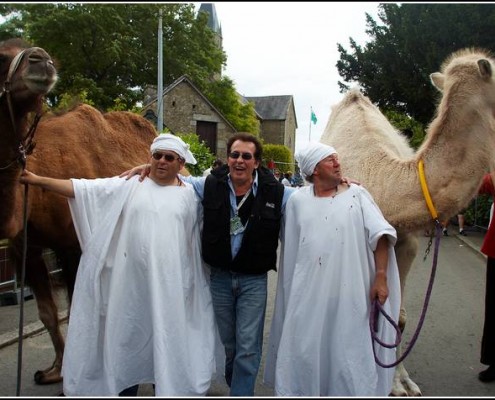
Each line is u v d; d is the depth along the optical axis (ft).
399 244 13.30
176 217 11.02
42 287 14.12
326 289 10.65
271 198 11.16
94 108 15.72
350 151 14.71
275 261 11.35
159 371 10.36
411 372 15.26
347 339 10.58
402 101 62.80
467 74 12.12
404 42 58.70
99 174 14.65
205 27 107.04
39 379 14.20
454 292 25.21
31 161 13.24
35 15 85.20
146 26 94.68
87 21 84.17
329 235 10.69
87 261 11.03
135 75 96.68
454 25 52.70
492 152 12.03
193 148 45.57
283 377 10.83
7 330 18.69
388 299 11.03
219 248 11.06
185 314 11.06
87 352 10.89
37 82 10.02
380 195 12.68
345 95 18.44
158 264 10.73
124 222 10.96
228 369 12.01
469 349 17.24
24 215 11.05
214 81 125.08
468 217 50.31
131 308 10.93
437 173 12.01
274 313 11.91
